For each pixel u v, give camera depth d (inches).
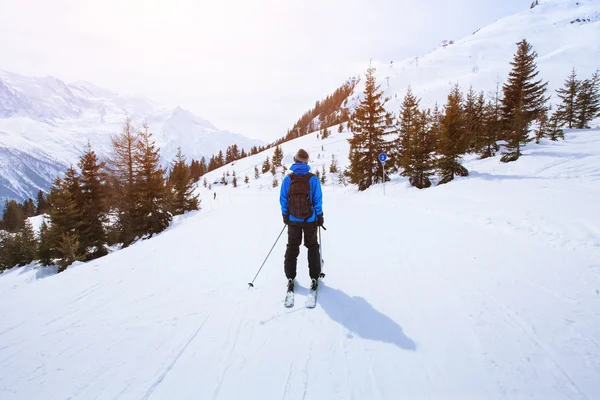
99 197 898.1
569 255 171.0
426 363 90.0
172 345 105.0
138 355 100.1
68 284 172.9
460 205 354.0
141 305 139.0
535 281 141.5
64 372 93.0
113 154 980.6
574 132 943.0
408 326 109.9
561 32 7411.4
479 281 144.7
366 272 165.0
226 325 116.7
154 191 938.1
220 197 1658.5
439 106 4736.7
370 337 104.1
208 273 181.3
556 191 343.6
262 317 121.3
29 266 839.7
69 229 800.9
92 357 100.3
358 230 276.4
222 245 257.1
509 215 269.7
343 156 3097.9
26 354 103.4
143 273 187.5
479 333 103.7
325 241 241.6
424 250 198.7
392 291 139.3
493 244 200.7
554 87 3976.4
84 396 82.6
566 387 78.2
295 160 142.1
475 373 85.0
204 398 79.8
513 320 110.4
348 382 83.7
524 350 93.8
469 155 912.9
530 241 201.9
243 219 421.7
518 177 487.2
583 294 126.3
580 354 90.6
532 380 81.4
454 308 121.1
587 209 249.8
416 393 78.5
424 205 394.3
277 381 85.0
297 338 105.4
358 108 885.2
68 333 116.5
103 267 204.8
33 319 129.9
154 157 948.0
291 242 142.2
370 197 601.6
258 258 209.6
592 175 428.1
